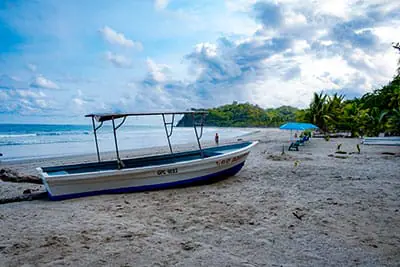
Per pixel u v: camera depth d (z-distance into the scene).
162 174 7.72
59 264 3.60
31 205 6.49
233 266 3.50
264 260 3.66
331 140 25.91
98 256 3.81
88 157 17.47
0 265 3.60
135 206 6.24
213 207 6.09
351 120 32.53
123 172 7.25
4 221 5.36
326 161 12.84
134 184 7.50
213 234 4.57
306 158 13.89
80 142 32.34
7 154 20.52
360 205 6.09
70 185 6.91
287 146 20.91
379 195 6.90
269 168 11.09
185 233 4.62
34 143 30.64
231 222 5.13
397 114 23.66
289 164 12.07
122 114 7.77
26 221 5.34
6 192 8.30
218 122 128.50
